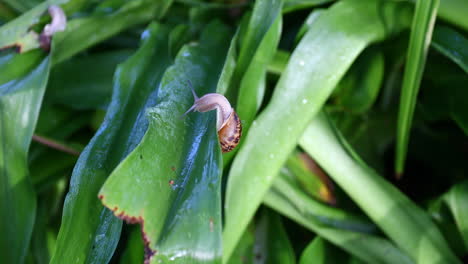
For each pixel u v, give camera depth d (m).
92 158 0.31
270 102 0.35
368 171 0.38
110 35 0.44
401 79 0.47
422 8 0.34
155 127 0.28
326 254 0.41
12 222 0.35
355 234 0.39
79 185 0.29
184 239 0.25
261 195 0.34
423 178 0.48
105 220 0.29
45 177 0.44
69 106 0.45
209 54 0.38
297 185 0.42
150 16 0.45
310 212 0.40
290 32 0.47
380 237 0.39
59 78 0.46
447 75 0.44
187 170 0.28
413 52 0.36
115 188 0.25
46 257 0.44
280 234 0.41
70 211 0.29
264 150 0.34
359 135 0.46
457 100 0.43
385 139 0.47
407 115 0.39
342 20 0.37
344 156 0.38
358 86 0.44
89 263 0.27
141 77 0.37
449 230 0.39
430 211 0.40
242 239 0.41
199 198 0.26
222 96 0.30
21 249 0.34
